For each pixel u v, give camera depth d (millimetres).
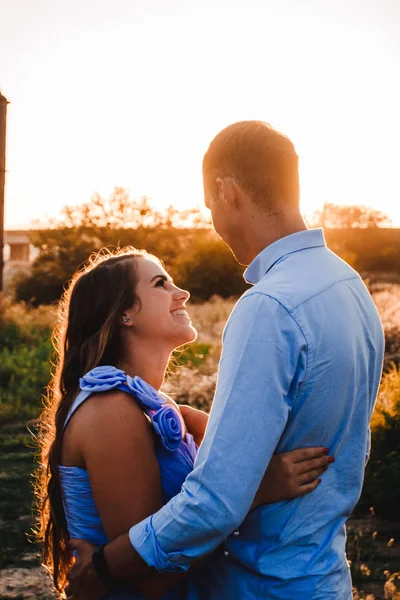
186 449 2115
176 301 2232
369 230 46062
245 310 1782
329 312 1814
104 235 29734
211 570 1946
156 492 1969
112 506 1924
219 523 1688
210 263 27875
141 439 1954
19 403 9523
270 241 1940
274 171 1908
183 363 11125
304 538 1834
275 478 1791
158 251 30281
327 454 1854
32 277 29719
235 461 1684
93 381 1983
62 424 2041
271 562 1819
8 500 6102
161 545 1755
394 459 5461
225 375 1747
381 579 4406
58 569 2189
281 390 1726
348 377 1826
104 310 2158
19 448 7910
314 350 1759
